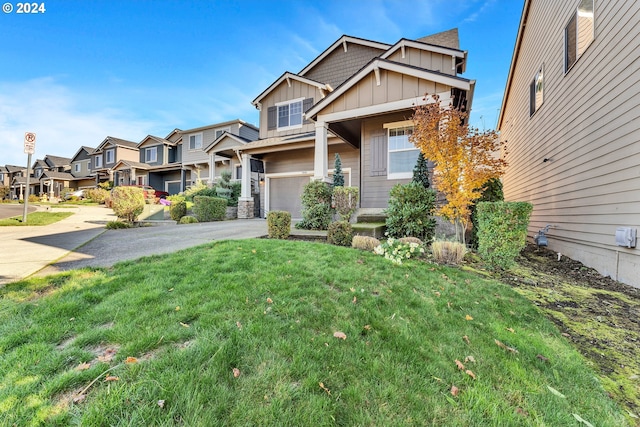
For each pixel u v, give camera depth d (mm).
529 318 2762
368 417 1366
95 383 1451
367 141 8086
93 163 27734
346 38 11836
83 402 1333
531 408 1559
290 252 4133
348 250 4406
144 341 1813
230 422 1270
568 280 4238
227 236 5895
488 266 4395
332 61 12422
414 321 2426
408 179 7598
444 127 5277
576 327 2680
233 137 14344
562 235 6309
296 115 12586
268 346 1835
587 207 5230
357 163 10656
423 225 5613
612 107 4531
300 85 12523
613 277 4426
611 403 1694
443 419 1413
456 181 5113
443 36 11391
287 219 5875
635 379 1939
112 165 25078
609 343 2400
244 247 4387
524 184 9523
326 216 7094
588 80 5250
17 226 7668
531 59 8711
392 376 1674
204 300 2463
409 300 2822
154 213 11812
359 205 8102
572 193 5840
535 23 8312
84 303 2389
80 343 1815
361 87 7004
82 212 11836
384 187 7852
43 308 2287
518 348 2180
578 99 5633
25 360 1628
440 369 1805
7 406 1299
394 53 10195
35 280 2914
